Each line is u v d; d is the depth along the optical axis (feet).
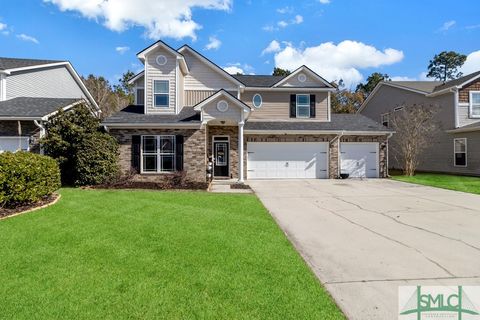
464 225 22.77
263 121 63.00
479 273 13.88
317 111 64.59
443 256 16.07
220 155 57.31
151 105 50.75
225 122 52.49
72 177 42.57
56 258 15.17
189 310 10.43
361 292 11.98
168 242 17.79
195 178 47.21
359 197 36.06
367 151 59.72
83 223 21.90
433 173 67.97
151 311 10.35
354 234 20.26
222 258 15.31
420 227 22.17
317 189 43.24
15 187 25.61
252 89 62.39
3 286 12.09
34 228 20.51
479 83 64.39
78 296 11.32
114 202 29.91
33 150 44.83
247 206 29.19
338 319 9.95
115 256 15.49
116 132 46.65
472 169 61.11
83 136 41.11
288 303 10.96
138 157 46.68
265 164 57.72
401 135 71.87
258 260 15.11
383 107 87.20
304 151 58.44
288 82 63.82
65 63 70.59
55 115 42.98
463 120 64.13
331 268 14.43
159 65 50.93
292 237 19.51
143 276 13.12
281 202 32.48
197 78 57.57
